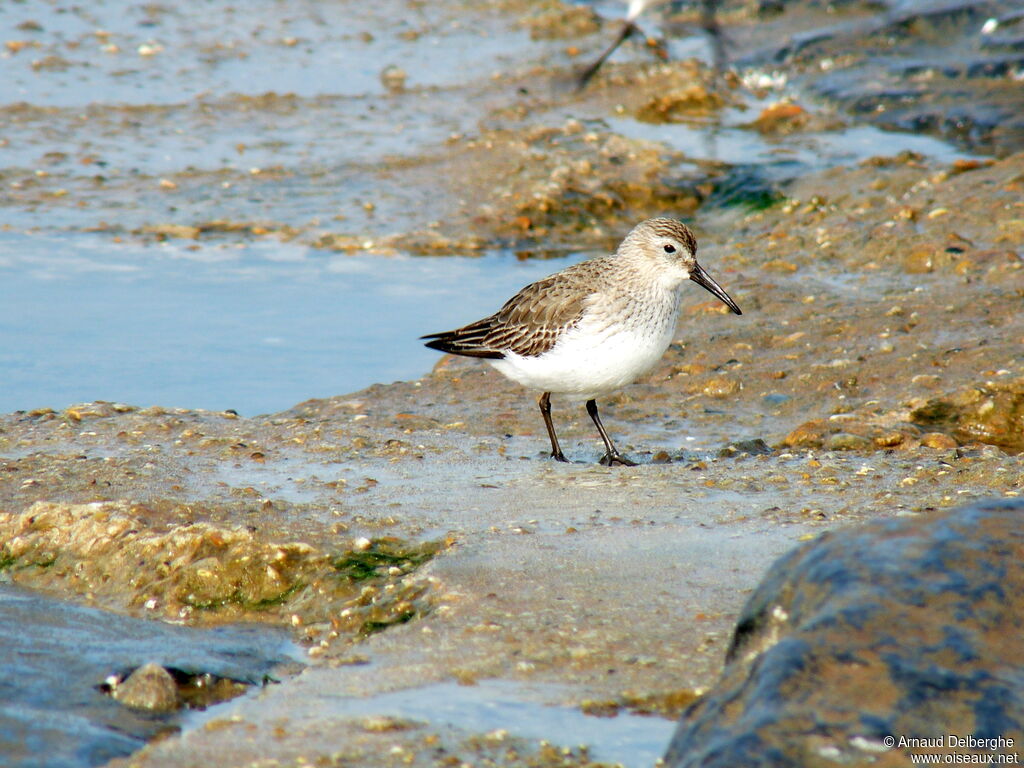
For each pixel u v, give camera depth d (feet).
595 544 29.86
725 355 48.52
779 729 17.56
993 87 78.64
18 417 42.39
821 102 80.59
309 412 44.39
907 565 20.18
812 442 40.14
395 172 69.36
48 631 27.45
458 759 20.54
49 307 52.65
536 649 24.71
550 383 39.32
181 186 67.10
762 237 61.16
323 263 58.65
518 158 70.13
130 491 34.55
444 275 57.52
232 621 28.84
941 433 40.14
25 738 22.27
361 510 33.01
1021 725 17.31
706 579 27.58
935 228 58.23
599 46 91.30
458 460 38.50
